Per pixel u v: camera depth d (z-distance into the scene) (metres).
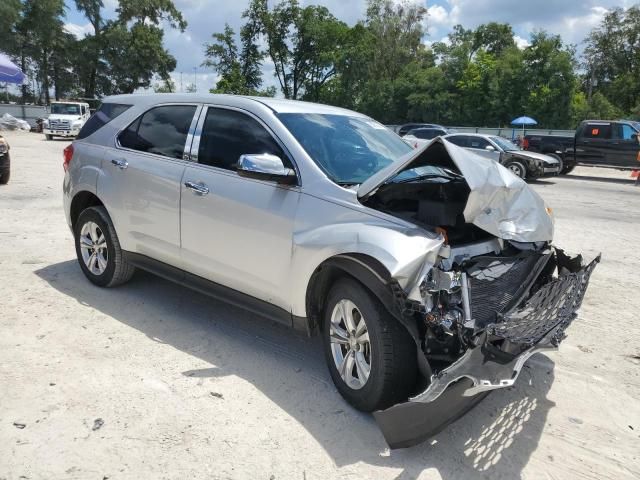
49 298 4.87
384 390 3.03
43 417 3.06
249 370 3.73
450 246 3.21
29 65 56.94
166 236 4.36
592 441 3.12
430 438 3.05
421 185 3.76
